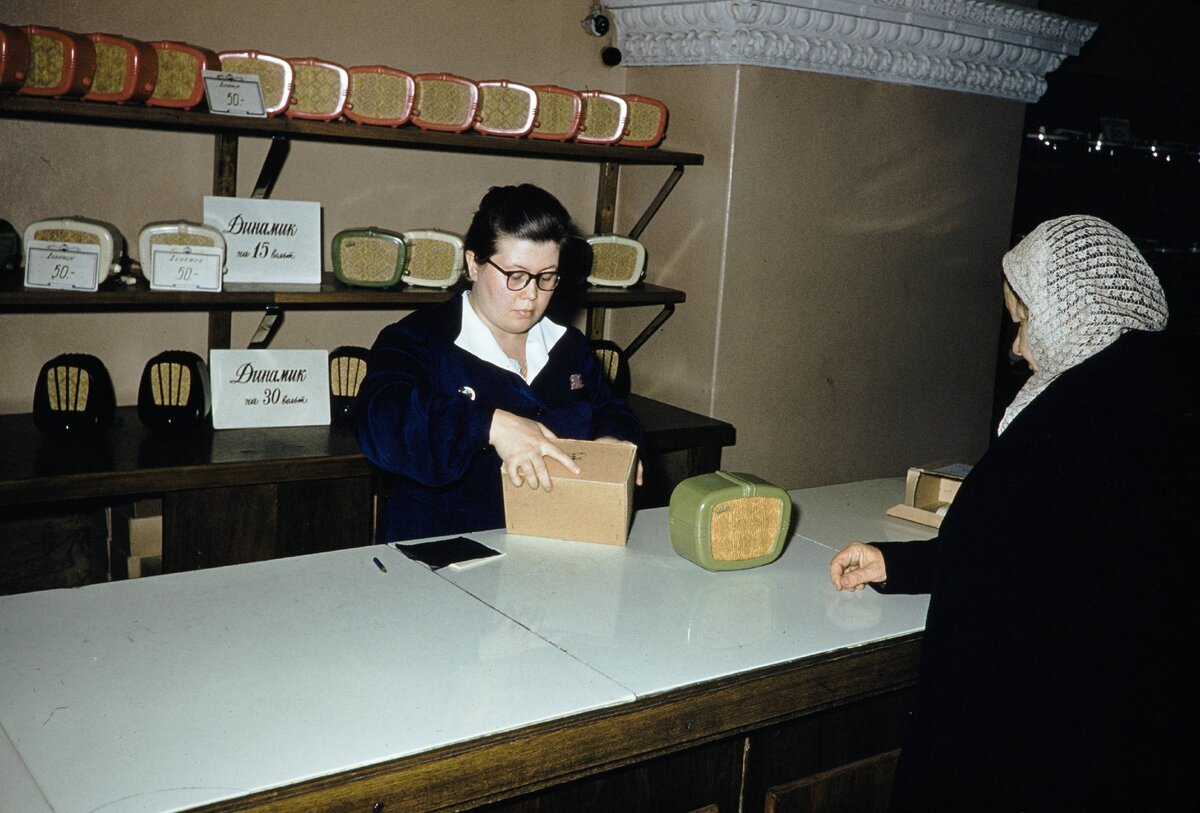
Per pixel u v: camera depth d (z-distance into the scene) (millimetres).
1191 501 1217
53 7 2418
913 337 3504
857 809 1656
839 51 3033
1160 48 4219
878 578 1614
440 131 2678
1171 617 1205
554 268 1880
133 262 2635
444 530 1978
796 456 3312
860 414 3432
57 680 1159
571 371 2080
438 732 1094
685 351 3170
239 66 2426
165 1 2545
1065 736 1227
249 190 2768
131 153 2602
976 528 1305
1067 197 4082
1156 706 1208
